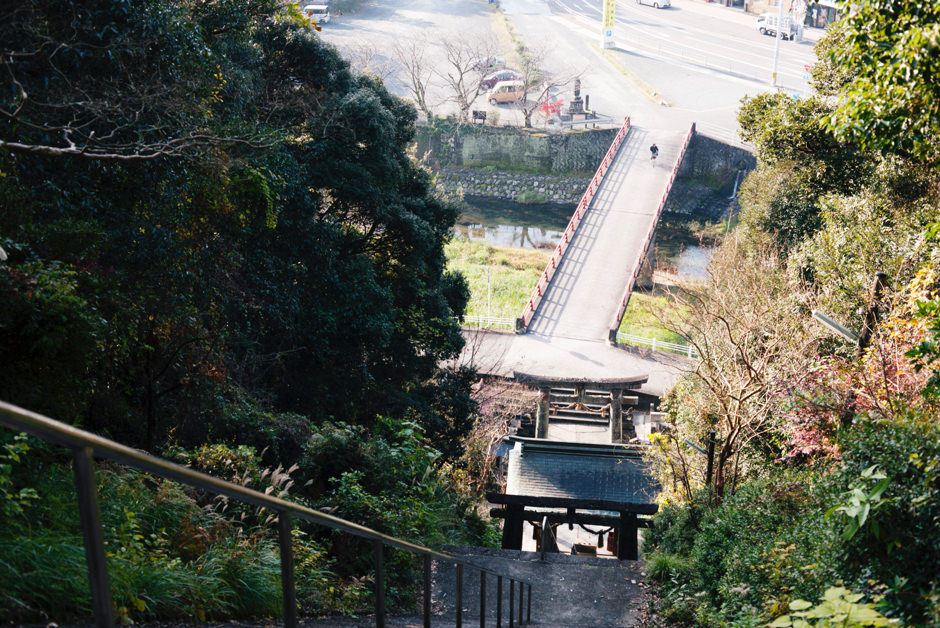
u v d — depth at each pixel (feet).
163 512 23.76
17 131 34.14
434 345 84.89
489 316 137.18
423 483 45.34
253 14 59.21
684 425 66.49
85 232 31.63
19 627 13.17
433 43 263.70
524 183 217.77
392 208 79.10
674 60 255.09
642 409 117.50
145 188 40.65
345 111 71.87
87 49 37.09
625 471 81.15
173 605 18.11
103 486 22.48
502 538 67.82
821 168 76.79
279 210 62.64
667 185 178.81
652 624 36.88
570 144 215.31
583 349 125.59
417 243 80.64
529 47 260.21
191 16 50.14
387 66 240.53
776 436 54.70
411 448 45.68
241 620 20.56
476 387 109.60
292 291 66.13
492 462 92.58
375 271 83.41
